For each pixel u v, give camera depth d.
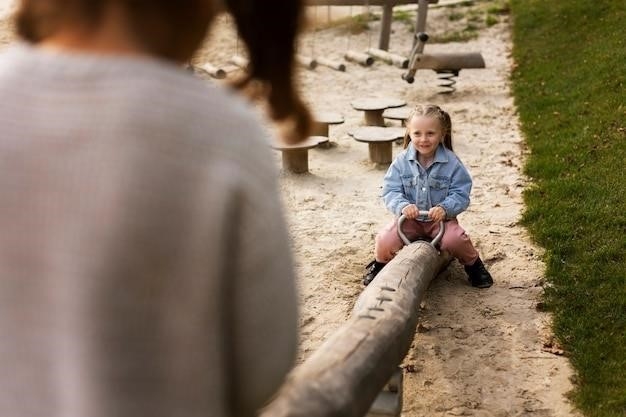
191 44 1.05
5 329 0.98
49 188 0.93
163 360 0.95
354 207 6.25
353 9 15.54
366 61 10.98
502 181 6.64
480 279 4.65
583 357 3.82
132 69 0.96
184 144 0.94
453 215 4.54
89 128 0.94
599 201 5.65
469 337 4.13
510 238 5.39
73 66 0.97
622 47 9.83
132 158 0.92
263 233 0.97
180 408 0.97
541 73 10.06
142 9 0.99
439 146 4.65
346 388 1.91
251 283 0.97
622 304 4.21
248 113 1.01
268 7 1.17
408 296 3.28
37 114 0.96
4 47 11.80
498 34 13.03
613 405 3.43
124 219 0.92
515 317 4.31
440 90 10.19
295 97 1.23
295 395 1.61
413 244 4.27
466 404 3.55
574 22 11.92
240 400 1.05
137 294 0.93
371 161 7.37
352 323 2.64
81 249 0.93
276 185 1.01
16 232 0.95
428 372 3.82
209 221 0.93
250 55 1.21
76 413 0.98
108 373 0.95
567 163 6.65
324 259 5.22
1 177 0.95
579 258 4.87
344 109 9.59
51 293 0.95
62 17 1.00
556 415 3.44
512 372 3.79
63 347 0.96
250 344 1.00
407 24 14.45
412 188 4.64
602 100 8.16
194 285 0.94
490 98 9.64
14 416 1.01
